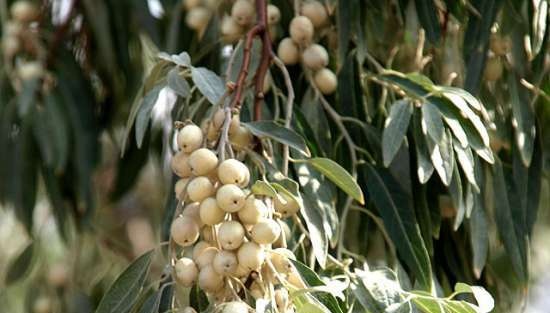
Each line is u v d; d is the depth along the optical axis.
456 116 0.96
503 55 1.04
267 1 1.02
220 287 0.88
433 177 1.02
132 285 0.91
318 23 1.01
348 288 0.93
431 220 1.02
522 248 1.02
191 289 0.94
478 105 0.95
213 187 0.88
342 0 1.01
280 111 1.02
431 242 1.00
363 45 1.00
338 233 0.96
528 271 1.02
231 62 0.96
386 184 0.99
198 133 0.89
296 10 1.01
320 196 0.95
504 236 1.02
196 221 0.88
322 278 0.91
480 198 1.00
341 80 1.01
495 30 1.04
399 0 1.03
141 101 0.96
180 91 0.95
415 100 0.97
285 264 0.87
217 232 0.88
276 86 1.02
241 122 0.94
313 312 0.85
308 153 0.91
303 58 1.00
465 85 1.01
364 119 1.01
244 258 0.86
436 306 0.89
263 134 0.91
